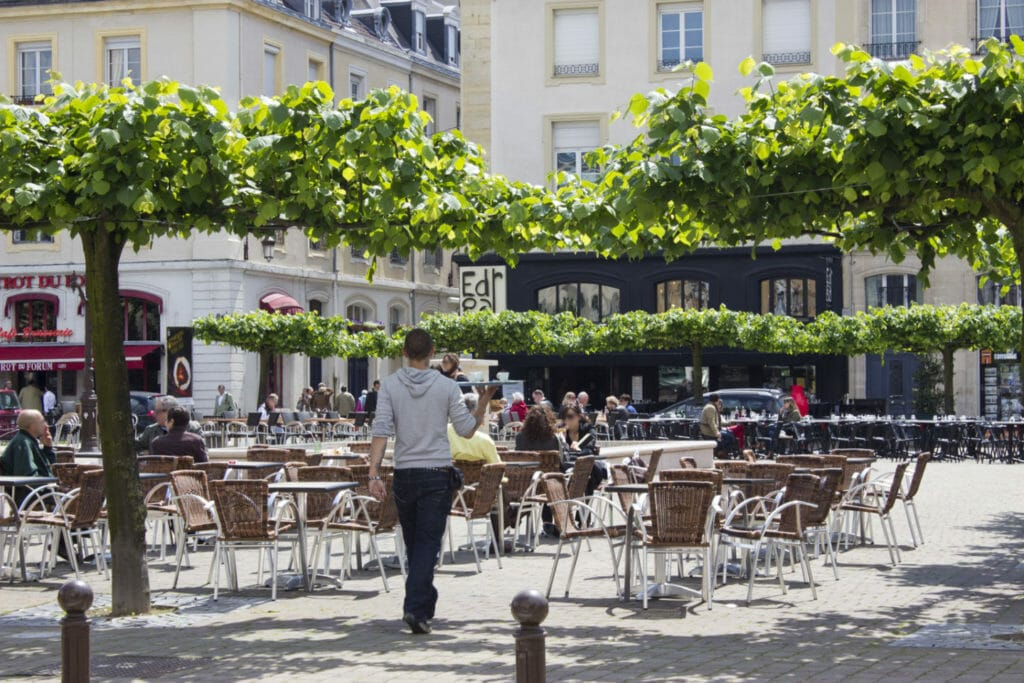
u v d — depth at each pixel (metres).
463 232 11.39
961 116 9.74
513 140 41.50
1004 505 20.59
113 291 11.18
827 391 40.81
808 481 12.08
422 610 10.02
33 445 14.78
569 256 41.84
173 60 44.97
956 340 33.47
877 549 15.46
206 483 12.98
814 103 9.84
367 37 52.16
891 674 8.16
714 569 12.09
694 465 15.62
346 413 42.34
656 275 41.44
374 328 47.88
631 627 10.35
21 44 46.34
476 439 14.49
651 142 10.19
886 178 9.81
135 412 38.25
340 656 9.17
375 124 10.22
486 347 36.78
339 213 10.95
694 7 40.44
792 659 8.80
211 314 41.19
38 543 16.64
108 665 8.95
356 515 13.03
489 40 42.56
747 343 34.69
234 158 10.56
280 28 47.16
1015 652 8.91
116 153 10.25
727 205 10.21
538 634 5.43
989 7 38.72
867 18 39.25
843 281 40.25
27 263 46.69
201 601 11.89
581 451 17.23
